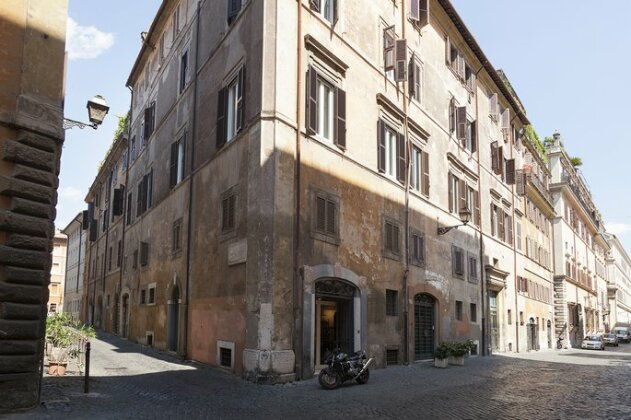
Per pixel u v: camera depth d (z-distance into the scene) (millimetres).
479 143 30812
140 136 30281
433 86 25109
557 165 55188
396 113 21000
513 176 35406
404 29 22453
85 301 45719
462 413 10008
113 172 38906
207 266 17656
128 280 29281
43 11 9883
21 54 9531
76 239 57969
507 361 23906
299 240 14883
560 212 50812
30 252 9211
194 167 20000
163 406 10023
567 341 47344
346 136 17656
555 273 49562
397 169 20828
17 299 8992
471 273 27297
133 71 32250
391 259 19516
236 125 16672
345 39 18219
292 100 15461
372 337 17812
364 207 18172
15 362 8875
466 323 25844
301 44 16031
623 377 17328
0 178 9086
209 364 16562
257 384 13242
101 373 14516
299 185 15141
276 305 13867
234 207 16047
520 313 35688
